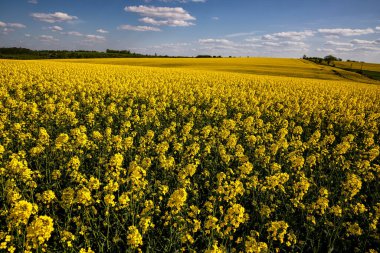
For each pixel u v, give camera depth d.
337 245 7.30
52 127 13.63
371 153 11.42
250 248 5.65
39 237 4.80
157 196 8.28
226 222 6.26
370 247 7.36
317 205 7.30
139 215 7.03
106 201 6.41
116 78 31.06
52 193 6.62
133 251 6.07
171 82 31.08
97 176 9.25
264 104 22.19
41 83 22.73
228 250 6.46
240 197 8.70
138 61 73.00
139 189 7.53
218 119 18.05
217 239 7.16
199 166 11.16
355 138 16.39
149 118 15.32
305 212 8.13
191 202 8.35
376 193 9.19
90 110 18.05
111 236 6.89
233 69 61.94
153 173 9.25
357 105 24.47
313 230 7.28
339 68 82.00
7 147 10.80
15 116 14.34
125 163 10.66
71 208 7.01
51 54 102.19
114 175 7.65
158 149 10.23
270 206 8.35
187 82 31.69
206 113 17.78
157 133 14.38
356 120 19.05
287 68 68.50
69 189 6.40
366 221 8.00
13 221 5.01
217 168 10.89
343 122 19.02
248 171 8.64
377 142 15.92
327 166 11.80
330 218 8.18
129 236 5.70
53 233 6.82
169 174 9.55
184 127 13.07
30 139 11.30
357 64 103.19
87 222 7.02
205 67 64.12
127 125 13.33
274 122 17.42
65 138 9.23
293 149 13.08
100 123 15.44
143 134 14.28
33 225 4.84
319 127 18.19
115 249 6.48
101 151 10.88
